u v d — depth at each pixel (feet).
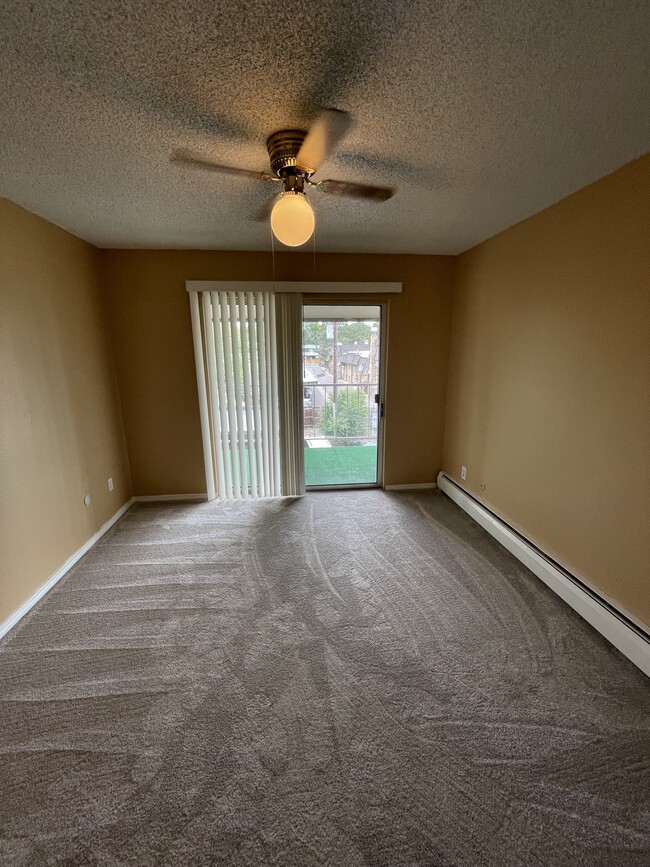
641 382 6.30
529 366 9.09
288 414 12.93
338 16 3.52
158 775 4.81
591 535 7.43
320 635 7.07
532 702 5.72
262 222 9.26
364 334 13.73
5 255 7.53
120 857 4.05
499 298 10.19
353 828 4.27
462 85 4.49
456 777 4.75
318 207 8.33
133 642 6.95
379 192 5.95
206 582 8.69
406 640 6.93
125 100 4.70
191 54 3.94
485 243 10.77
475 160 6.33
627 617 6.64
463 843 4.15
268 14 3.49
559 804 4.46
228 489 13.28
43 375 8.57
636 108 4.94
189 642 6.94
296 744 5.16
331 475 15.25
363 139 5.68
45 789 4.67
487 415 10.98
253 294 12.10
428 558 9.55
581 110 4.99
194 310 12.04
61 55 3.91
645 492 6.30
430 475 14.20
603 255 6.92
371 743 5.16
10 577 7.34
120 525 11.48
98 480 10.88
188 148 5.87
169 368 12.37
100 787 4.69
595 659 6.47
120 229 9.66
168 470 13.07
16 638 7.07
